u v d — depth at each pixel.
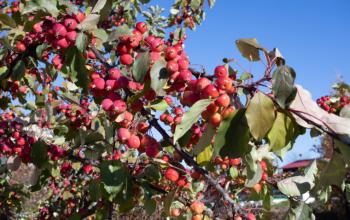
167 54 0.73
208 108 0.69
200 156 0.91
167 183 1.15
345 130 0.62
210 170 1.06
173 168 0.97
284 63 0.66
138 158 1.08
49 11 0.80
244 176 1.18
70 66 0.81
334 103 1.41
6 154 1.30
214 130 0.71
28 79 1.37
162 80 0.71
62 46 0.79
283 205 1.11
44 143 1.11
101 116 1.20
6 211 1.93
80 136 1.13
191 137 0.88
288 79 0.60
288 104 0.60
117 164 0.90
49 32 0.83
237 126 0.66
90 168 1.38
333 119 0.63
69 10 0.81
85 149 1.18
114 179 0.89
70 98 1.30
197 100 0.70
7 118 1.50
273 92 0.60
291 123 0.64
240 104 0.71
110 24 1.74
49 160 1.16
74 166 1.48
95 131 1.12
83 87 0.81
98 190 1.01
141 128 0.87
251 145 0.73
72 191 1.89
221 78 0.68
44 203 2.24
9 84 1.34
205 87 0.68
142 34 0.82
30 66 1.23
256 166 0.86
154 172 1.01
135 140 0.82
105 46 0.94
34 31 0.94
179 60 0.72
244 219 0.90
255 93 0.63
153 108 0.92
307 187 1.01
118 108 0.77
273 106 0.62
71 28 0.78
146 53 0.73
